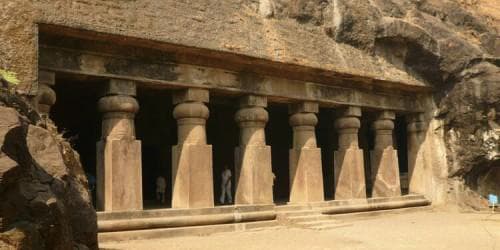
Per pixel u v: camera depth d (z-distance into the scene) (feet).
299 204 50.55
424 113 65.31
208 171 44.37
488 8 70.18
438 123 64.08
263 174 48.29
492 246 36.06
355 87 57.00
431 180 64.69
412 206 62.03
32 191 18.31
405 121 70.13
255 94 48.37
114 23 37.60
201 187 43.75
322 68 49.85
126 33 37.96
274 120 71.67
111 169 39.40
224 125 66.33
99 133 58.23
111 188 39.19
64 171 21.68
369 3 56.29
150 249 33.99
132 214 39.06
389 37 56.44
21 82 32.32
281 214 48.06
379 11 56.59
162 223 40.09
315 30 51.80
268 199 48.26
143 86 43.09
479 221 52.49
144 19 39.32
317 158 52.70
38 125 24.53
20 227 16.96
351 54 53.72
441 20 64.49
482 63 61.36
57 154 21.94
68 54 37.86
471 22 64.85
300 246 35.81
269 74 49.34
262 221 46.26
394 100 61.87
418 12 60.95
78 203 22.98
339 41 53.47
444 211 62.18
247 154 48.16
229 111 66.85
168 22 40.68
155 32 39.55
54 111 54.44
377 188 60.54
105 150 40.19
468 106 61.36
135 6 39.27
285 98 50.93
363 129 73.97
